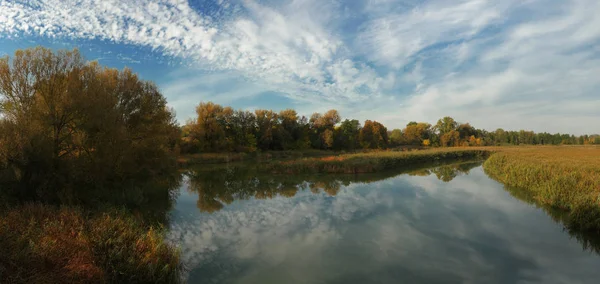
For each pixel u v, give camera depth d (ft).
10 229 26.07
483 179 83.30
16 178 40.78
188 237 37.42
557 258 30.35
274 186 76.07
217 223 43.55
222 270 28.14
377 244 34.60
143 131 66.80
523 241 35.04
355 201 56.75
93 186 52.65
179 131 79.51
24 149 40.63
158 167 72.13
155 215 47.55
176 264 27.07
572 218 38.04
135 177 68.49
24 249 22.16
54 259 22.48
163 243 29.25
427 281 26.05
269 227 41.37
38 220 30.91
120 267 23.65
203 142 170.50
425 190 67.15
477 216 45.39
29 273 20.17
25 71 48.44
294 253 32.19
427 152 152.56
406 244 34.60
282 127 223.30
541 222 42.04
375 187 71.97
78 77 51.62
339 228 40.57
